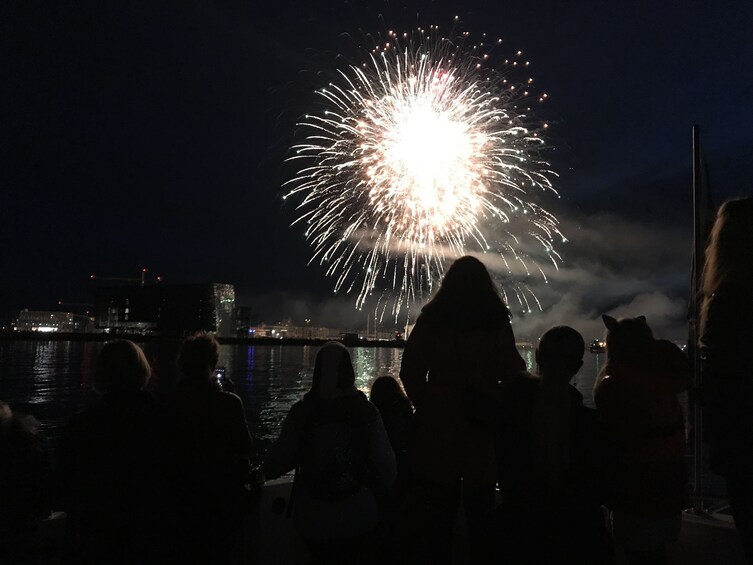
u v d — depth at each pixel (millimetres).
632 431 3160
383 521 4125
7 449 3016
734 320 1797
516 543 2680
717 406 1788
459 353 3363
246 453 3721
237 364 141125
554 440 2637
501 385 3377
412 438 3502
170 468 3441
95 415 3240
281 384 89438
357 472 3436
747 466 1711
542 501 2652
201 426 3559
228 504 3572
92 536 3100
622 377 3230
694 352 3631
